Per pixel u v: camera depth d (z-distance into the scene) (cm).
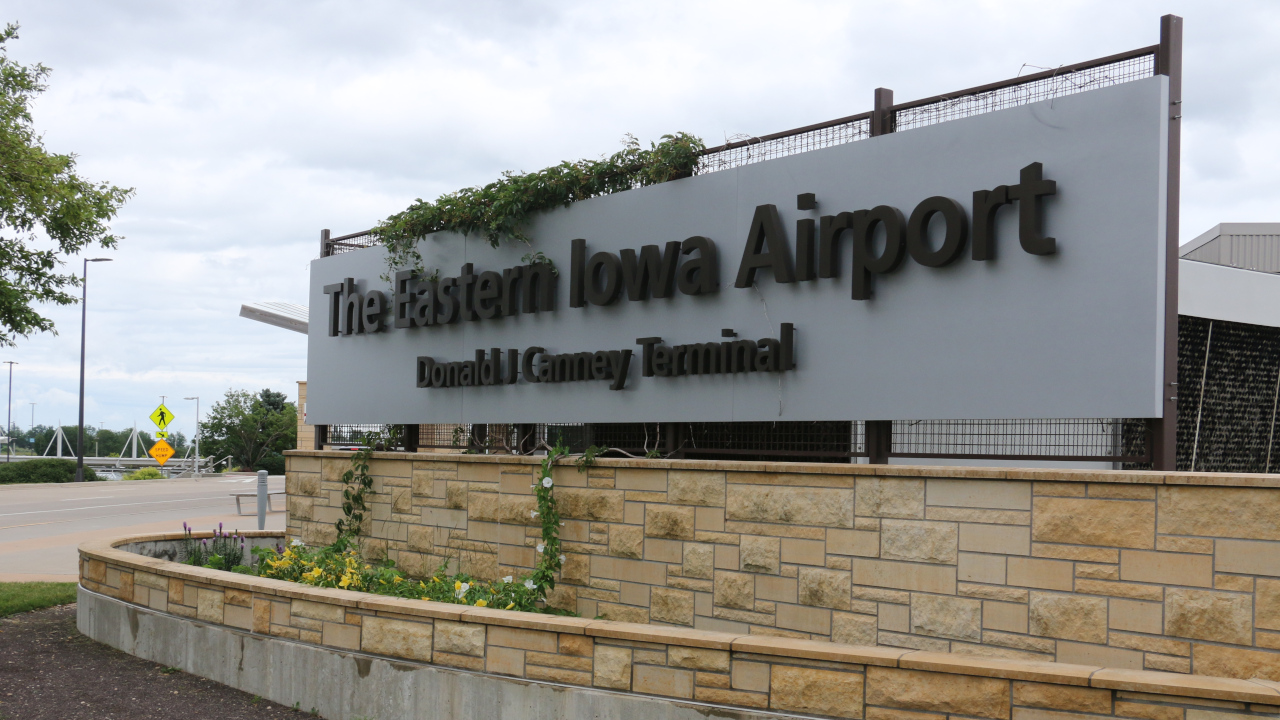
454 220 1024
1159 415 577
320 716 661
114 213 1708
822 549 669
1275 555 500
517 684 576
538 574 824
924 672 464
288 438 6106
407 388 1095
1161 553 533
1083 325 608
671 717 526
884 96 731
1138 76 611
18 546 1669
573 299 905
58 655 814
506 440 984
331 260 1230
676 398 823
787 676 498
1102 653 550
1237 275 919
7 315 1608
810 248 735
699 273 802
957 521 609
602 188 922
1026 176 629
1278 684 411
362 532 1073
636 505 787
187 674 758
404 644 629
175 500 2831
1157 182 582
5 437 10456
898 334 691
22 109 1653
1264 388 941
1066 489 567
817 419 729
